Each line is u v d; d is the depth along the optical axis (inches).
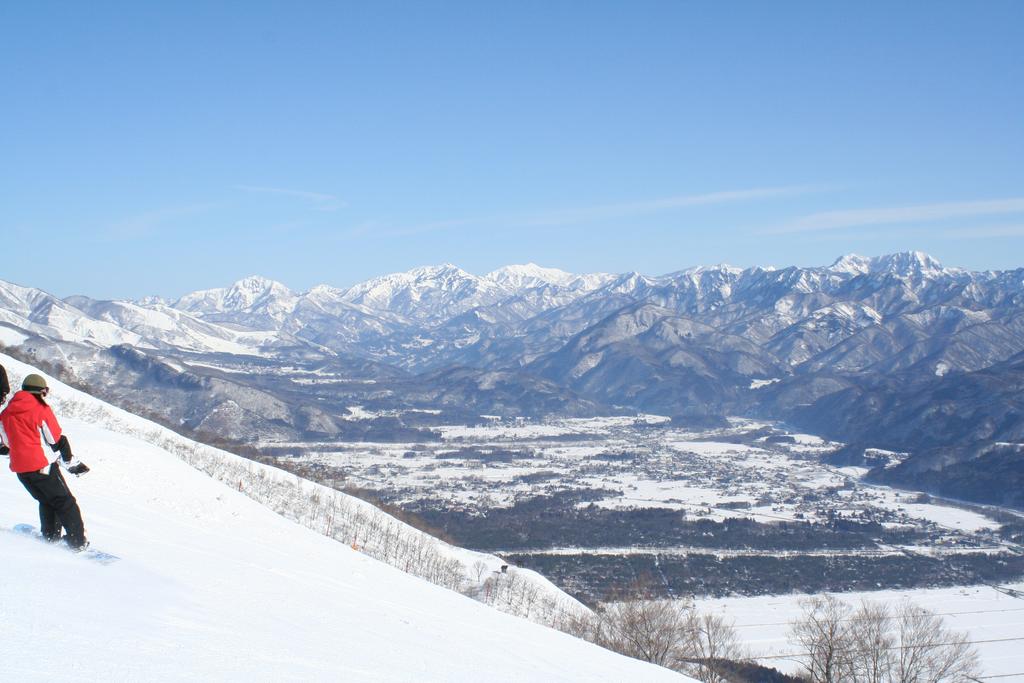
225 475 1819.6
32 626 243.0
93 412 1899.6
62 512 384.5
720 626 2095.2
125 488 896.9
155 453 1190.3
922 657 1525.6
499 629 730.2
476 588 1647.4
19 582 290.4
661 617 1529.3
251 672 261.7
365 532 1796.3
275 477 2095.2
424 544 1955.0
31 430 378.3
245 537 834.2
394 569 1097.4
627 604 1788.9
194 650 271.6
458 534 4306.1
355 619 473.7
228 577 482.3
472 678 375.6
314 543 1029.8
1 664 203.2
